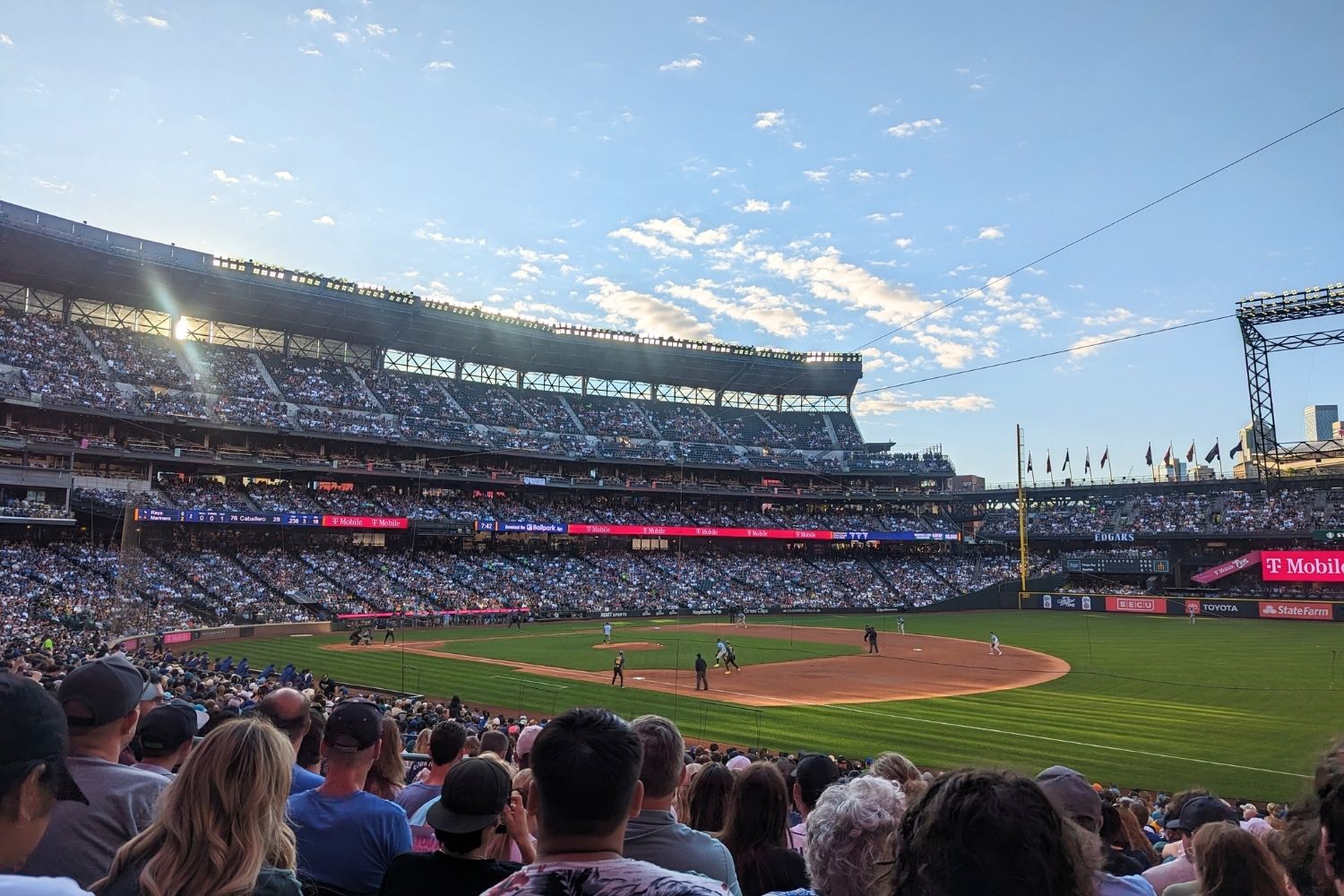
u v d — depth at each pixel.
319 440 74.56
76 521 57.31
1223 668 42.44
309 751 7.80
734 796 5.67
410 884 4.29
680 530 86.56
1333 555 77.06
